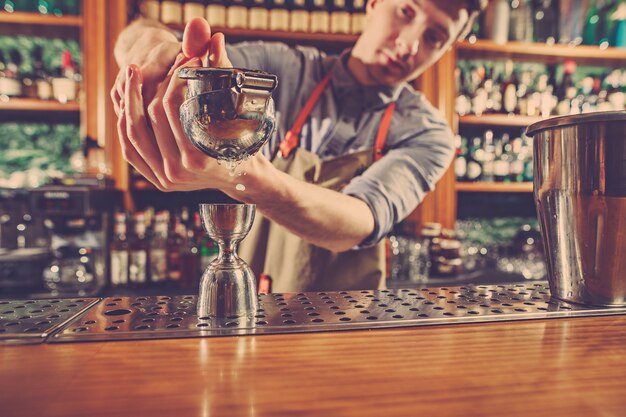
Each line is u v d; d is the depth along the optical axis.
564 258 0.81
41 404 0.42
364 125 1.86
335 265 1.66
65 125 2.38
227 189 0.93
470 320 0.70
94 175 2.05
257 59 1.84
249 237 1.68
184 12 2.17
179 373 0.49
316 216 1.17
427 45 1.79
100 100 2.06
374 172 1.59
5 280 1.93
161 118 0.69
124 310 0.75
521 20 2.45
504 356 0.55
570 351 0.57
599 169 0.75
